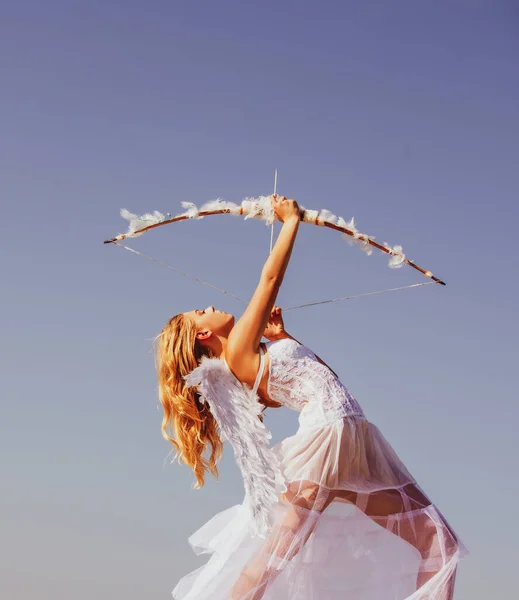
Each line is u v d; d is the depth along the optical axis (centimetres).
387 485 399
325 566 381
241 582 381
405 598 378
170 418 426
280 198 426
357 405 411
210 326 424
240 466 393
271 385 407
